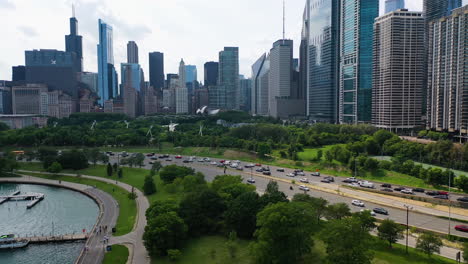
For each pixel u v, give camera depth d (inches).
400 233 6082.7
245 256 5974.4
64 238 7549.2
